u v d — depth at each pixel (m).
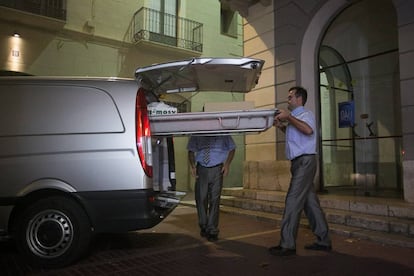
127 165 4.18
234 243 5.30
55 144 4.18
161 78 5.39
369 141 9.61
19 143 4.16
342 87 9.39
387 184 9.31
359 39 9.47
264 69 9.06
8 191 4.08
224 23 16.39
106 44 13.28
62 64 12.48
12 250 4.99
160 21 14.25
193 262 4.35
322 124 8.97
